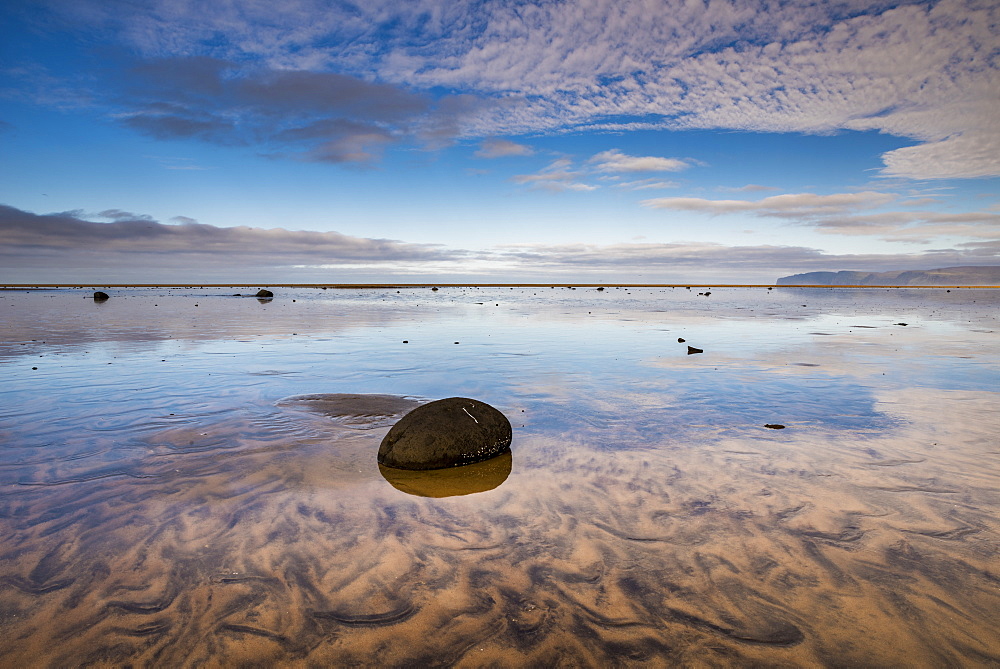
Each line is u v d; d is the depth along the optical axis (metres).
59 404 8.24
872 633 3.04
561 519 4.50
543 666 2.82
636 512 4.62
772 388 9.66
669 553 3.93
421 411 6.13
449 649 2.94
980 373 11.02
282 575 3.63
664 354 13.98
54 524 4.34
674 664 2.82
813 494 4.95
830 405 8.39
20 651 2.88
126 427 7.04
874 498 4.85
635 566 3.77
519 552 3.96
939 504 4.71
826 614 3.22
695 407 8.30
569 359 13.08
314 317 27.22
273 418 7.55
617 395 9.14
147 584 3.51
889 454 6.05
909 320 26.05
